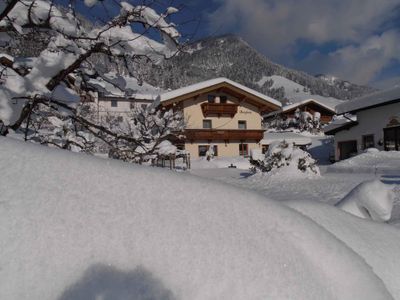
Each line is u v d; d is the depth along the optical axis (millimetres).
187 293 948
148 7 3102
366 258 1429
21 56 3377
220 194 1328
